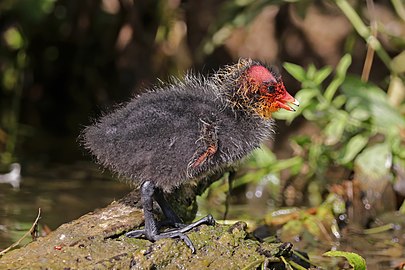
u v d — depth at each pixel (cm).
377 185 1227
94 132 889
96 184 1283
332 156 1284
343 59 1260
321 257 1021
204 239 851
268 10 1549
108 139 874
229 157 900
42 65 1586
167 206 904
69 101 1605
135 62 1551
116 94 1567
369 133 1248
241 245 853
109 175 1330
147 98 911
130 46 1551
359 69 1504
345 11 1357
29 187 1253
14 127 1519
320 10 1538
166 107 886
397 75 1375
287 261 877
